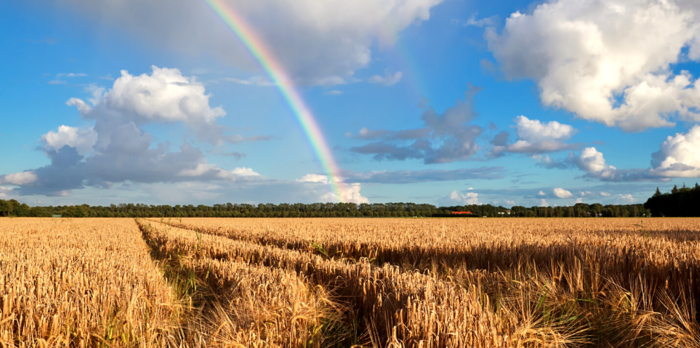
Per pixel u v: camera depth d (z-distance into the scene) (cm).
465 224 3600
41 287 516
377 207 12900
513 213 11594
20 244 1441
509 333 345
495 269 811
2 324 390
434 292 423
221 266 773
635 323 410
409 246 1082
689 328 392
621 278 539
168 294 545
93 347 399
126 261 825
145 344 382
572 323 440
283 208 13112
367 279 515
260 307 436
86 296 474
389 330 362
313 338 388
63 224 3891
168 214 12144
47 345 356
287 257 864
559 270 639
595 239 1176
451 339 298
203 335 400
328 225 3219
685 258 600
